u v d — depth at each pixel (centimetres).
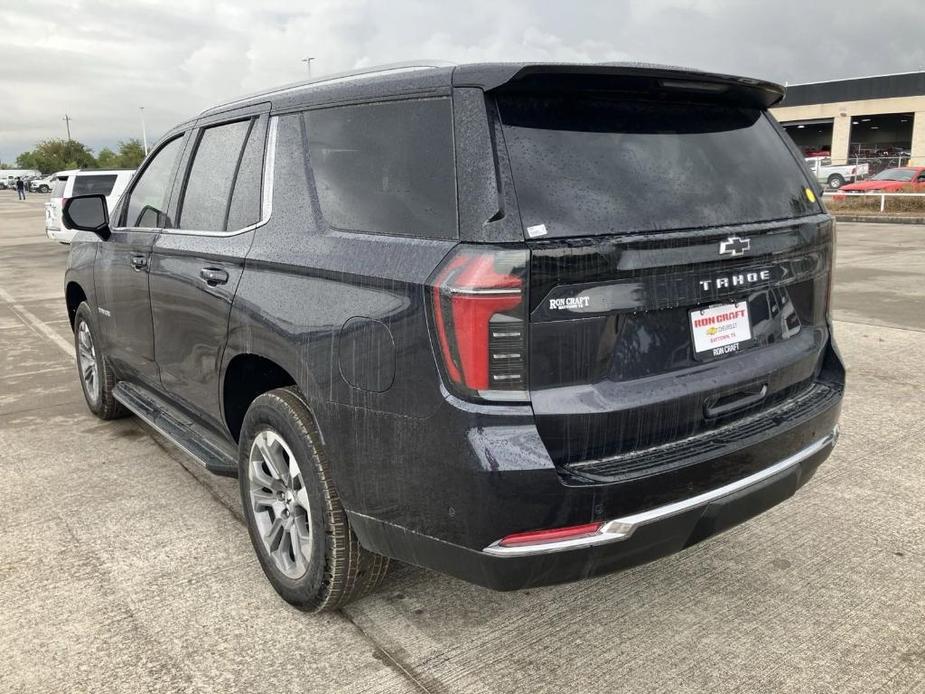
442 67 238
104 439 489
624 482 215
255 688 248
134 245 397
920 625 276
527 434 210
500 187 213
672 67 230
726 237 243
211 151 349
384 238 241
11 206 4534
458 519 217
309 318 257
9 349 770
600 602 295
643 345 229
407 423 225
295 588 283
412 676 253
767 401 268
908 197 2672
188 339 345
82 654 266
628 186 232
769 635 272
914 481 398
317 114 284
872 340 710
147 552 339
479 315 207
